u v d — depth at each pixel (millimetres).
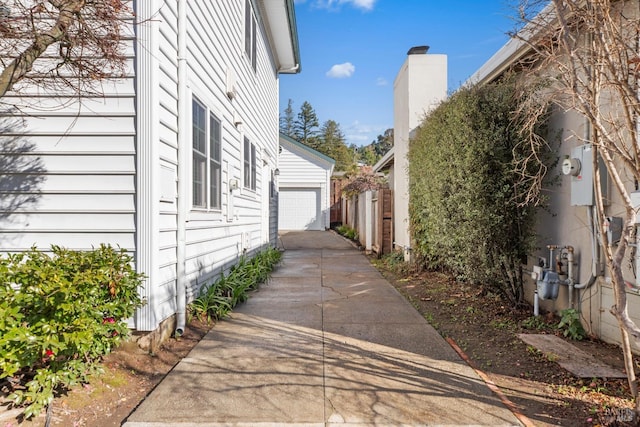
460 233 5520
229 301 5453
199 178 5125
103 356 3309
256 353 3822
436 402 2893
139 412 2725
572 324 4312
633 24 2732
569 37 2684
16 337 2336
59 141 3834
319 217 20953
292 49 11961
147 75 3768
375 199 11578
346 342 4152
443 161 6117
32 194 3850
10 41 2951
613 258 2605
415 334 4414
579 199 4230
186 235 4586
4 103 3789
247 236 8109
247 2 8055
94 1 2891
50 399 2523
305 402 2875
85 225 3836
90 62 3270
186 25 4535
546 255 5129
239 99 7270
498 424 2613
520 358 3742
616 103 3402
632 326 2426
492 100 5199
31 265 2744
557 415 2727
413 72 9039
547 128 5012
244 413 2719
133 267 3803
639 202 3537
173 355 3805
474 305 5652
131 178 3822
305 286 7125
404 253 9414
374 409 2785
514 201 5020
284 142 20656
